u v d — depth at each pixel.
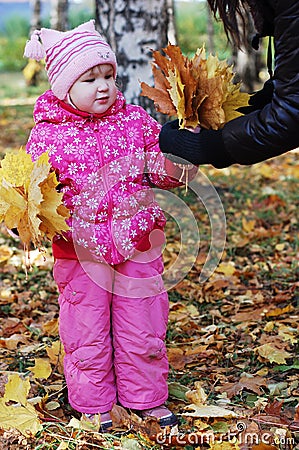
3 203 3.33
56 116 3.55
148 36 6.98
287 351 4.54
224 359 4.48
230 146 3.12
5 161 3.41
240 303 5.41
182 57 3.39
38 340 4.89
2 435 3.59
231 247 6.66
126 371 3.60
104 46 3.48
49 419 3.70
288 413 3.75
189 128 3.39
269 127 2.98
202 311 5.33
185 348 4.66
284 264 6.25
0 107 18.75
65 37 3.47
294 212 7.88
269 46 3.39
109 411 3.62
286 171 10.14
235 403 3.93
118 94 3.63
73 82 3.45
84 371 3.59
